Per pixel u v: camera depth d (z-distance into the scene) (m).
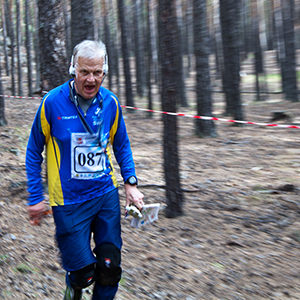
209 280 3.30
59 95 2.24
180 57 17.67
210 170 6.96
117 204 2.42
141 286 3.23
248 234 4.19
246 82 28.12
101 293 2.34
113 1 25.53
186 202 5.27
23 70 32.91
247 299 2.99
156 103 19.45
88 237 2.31
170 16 4.33
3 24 29.91
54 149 2.28
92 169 2.29
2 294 3.13
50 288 3.23
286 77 18.12
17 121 12.67
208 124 10.30
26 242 4.14
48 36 6.29
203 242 4.06
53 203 2.31
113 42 22.62
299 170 6.68
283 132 10.61
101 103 2.28
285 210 4.76
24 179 6.23
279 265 3.49
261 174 6.52
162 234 4.31
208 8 25.06
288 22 17.58
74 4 8.60
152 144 9.77
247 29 31.58
